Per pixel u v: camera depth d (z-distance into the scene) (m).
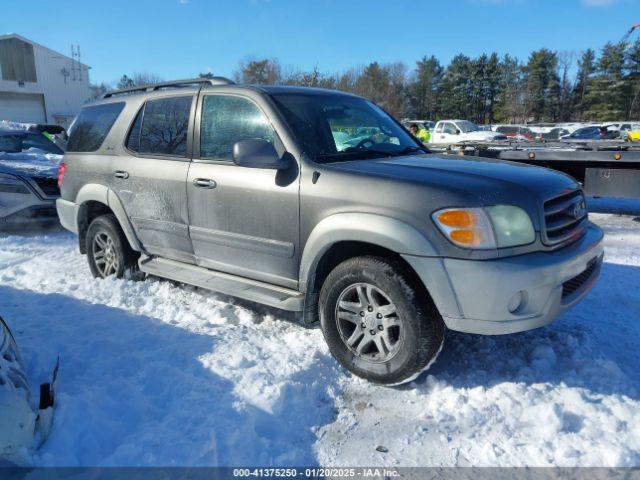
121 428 2.65
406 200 2.93
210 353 3.41
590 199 10.36
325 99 4.11
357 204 3.09
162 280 5.05
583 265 3.15
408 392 3.13
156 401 2.92
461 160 3.68
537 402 2.92
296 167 3.43
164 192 4.25
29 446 2.35
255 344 3.63
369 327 3.16
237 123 3.85
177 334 3.74
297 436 2.73
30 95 39.72
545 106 64.94
